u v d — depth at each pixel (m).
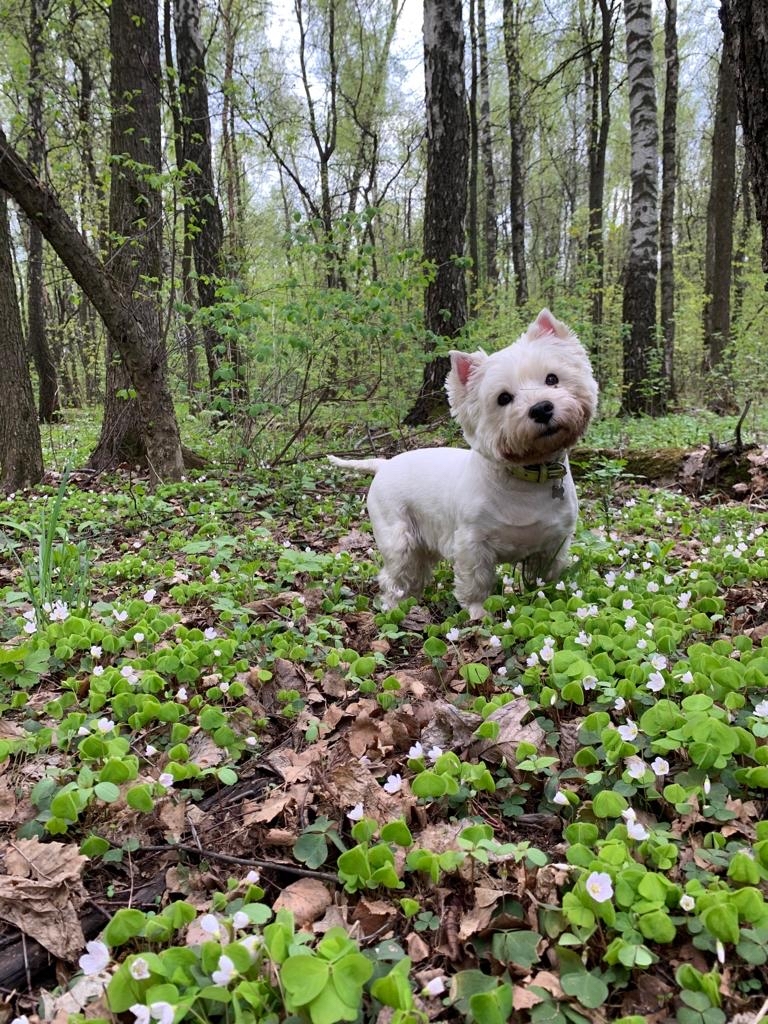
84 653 1.15
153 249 3.03
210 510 2.08
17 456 2.69
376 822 0.74
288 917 0.61
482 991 0.55
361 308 2.46
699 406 4.98
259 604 1.35
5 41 3.74
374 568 1.58
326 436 3.25
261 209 8.35
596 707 0.90
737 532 1.60
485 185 7.25
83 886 0.70
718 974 0.54
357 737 0.91
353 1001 0.52
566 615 1.10
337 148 8.16
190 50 4.13
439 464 1.39
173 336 3.15
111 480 2.77
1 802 0.81
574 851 0.65
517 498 1.24
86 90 3.82
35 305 6.07
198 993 0.54
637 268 4.33
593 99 6.25
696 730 0.76
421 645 1.21
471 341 3.05
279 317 2.66
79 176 3.84
